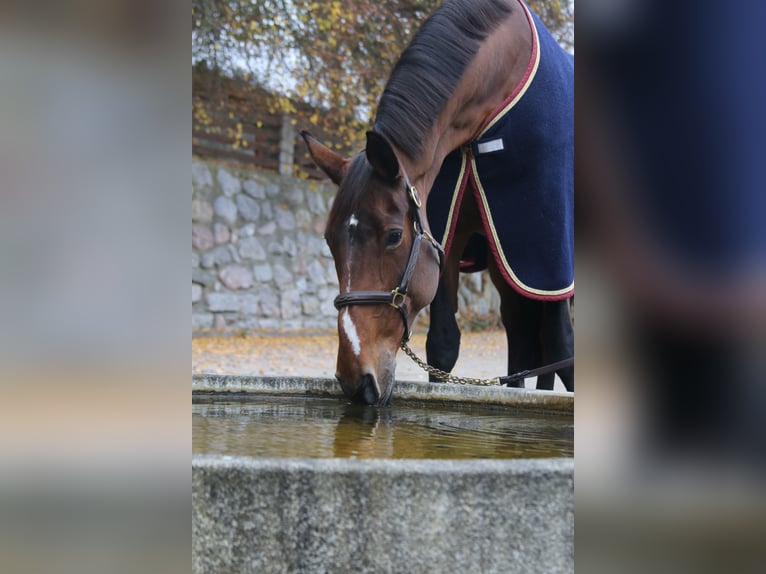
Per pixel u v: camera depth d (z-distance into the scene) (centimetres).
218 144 738
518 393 184
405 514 83
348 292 173
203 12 631
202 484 84
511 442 139
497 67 208
